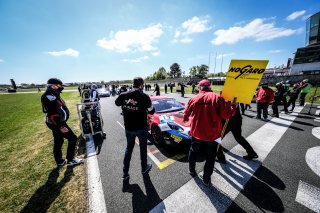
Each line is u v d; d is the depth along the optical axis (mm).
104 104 13500
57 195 2482
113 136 5062
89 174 2994
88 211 2154
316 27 31172
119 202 2287
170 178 2777
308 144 4016
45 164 3432
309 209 2070
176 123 3723
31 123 7289
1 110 12258
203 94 2391
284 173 2840
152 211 2111
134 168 3133
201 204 2191
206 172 2443
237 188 2484
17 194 2555
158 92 15867
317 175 2766
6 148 4484
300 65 30688
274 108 6781
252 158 3299
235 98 2709
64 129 2977
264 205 2148
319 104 9469
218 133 2320
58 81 2945
